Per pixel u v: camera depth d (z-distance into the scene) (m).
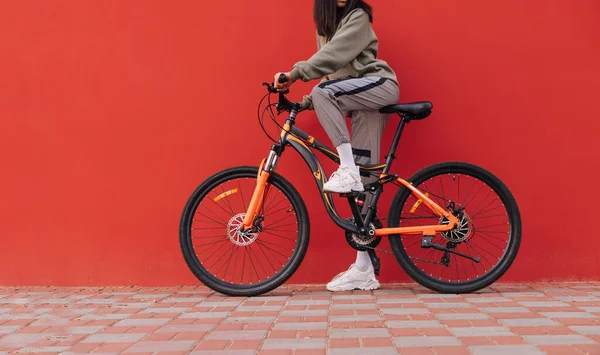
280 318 2.55
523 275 3.48
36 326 2.48
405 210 3.37
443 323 2.38
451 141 3.53
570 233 3.47
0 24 3.62
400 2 3.54
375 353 1.95
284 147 3.22
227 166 3.60
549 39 3.49
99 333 2.33
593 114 3.48
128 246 3.59
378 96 3.14
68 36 3.61
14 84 3.62
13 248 3.61
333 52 3.08
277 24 3.58
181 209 3.59
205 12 3.60
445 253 3.20
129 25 3.61
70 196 3.61
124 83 3.61
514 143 3.51
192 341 2.17
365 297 3.05
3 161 3.62
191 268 3.21
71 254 3.60
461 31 3.53
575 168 3.48
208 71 3.60
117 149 3.61
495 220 3.48
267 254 3.56
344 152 3.07
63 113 3.62
